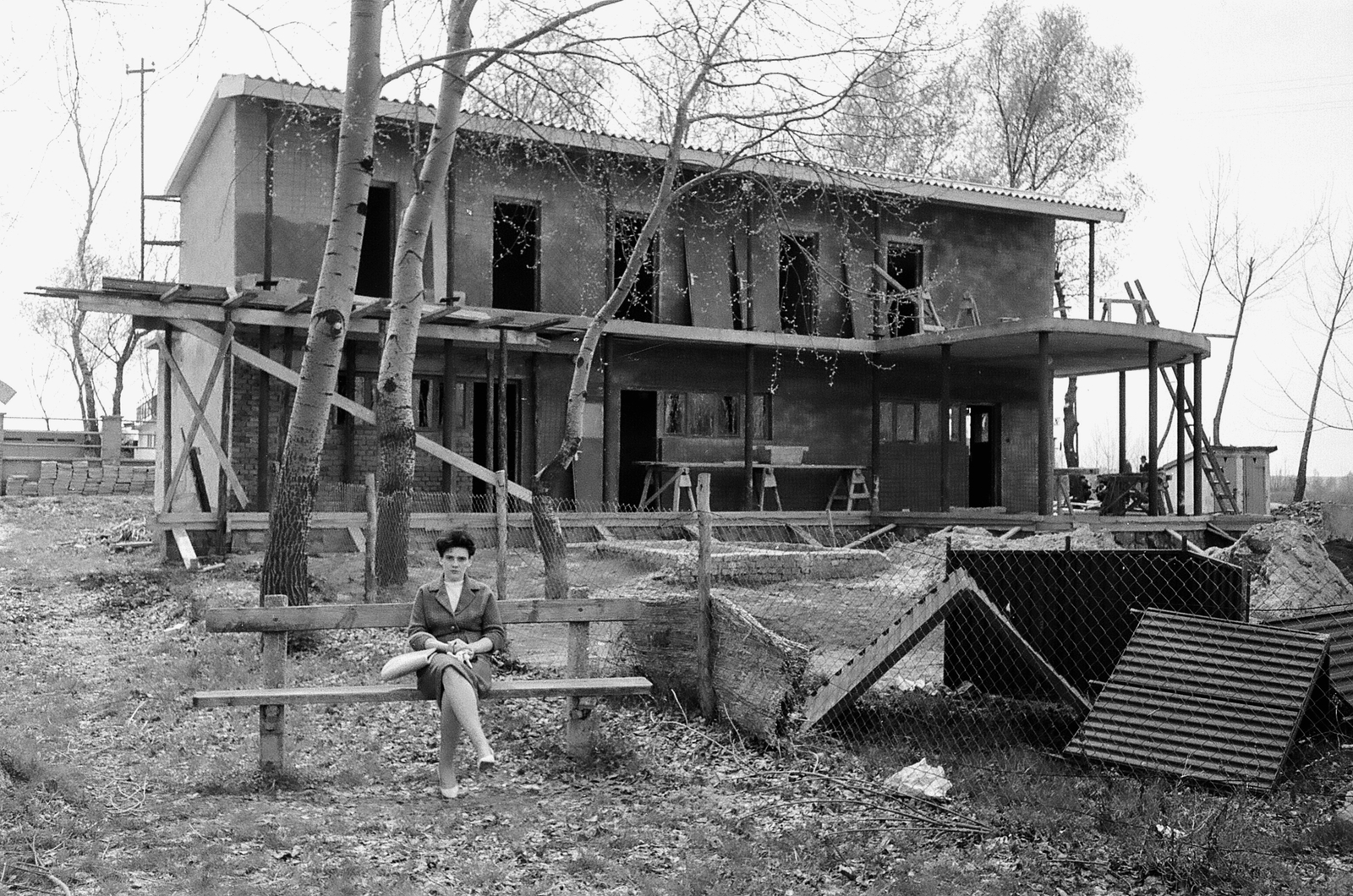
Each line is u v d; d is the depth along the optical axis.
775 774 7.85
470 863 6.09
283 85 19.55
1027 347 23.73
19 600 15.52
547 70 13.08
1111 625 9.30
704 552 9.13
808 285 25.84
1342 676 8.35
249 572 16.44
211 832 6.38
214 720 9.44
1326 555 14.49
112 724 9.48
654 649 9.60
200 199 23.48
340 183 11.69
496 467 23.19
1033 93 37.09
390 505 14.45
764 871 6.12
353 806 7.04
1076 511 27.25
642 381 24.58
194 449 18.48
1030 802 7.00
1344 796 7.09
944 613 8.96
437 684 7.42
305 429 11.91
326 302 11.75
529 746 8.52
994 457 28.20
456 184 21.69
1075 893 5.79
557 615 8.31
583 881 5.93
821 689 8.72
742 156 14.61
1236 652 7.77
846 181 15.96
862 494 26.14
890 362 26.88
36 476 34.19
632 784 7.69
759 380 25.75
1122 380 26.95
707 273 24.91
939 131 19.97
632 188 23.91
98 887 5.50
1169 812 6.71
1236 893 5.76
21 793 6.85
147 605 15.12
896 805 7.15
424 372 22.30
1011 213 27.89
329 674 10.89
